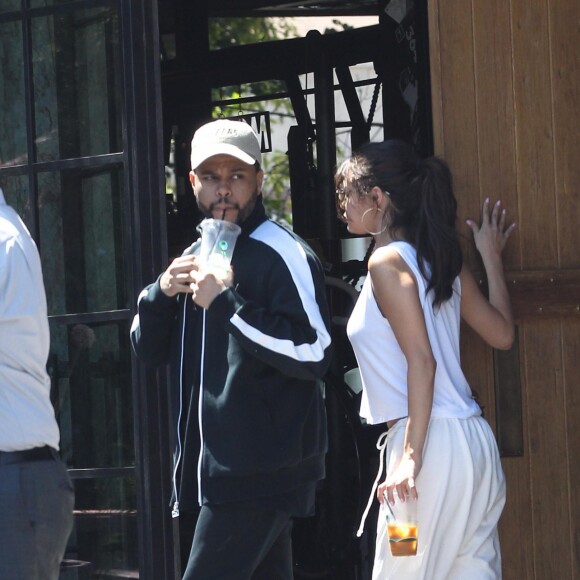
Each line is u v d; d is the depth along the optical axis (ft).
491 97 44.32
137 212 45.14
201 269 34.96
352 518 60.39
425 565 34.65
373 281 35.35
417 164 36.47
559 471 44.14
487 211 43.86
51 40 46.44
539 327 44.14
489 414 44.06
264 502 35.78
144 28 45.29
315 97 68.49
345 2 84.64
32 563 34.45
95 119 45.98
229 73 78.18
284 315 35.55
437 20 44.45
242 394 35.50
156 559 44.70
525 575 44.06
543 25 44.39
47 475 34.68
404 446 34.19
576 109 44.32
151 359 38.55
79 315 45.93
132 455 45.29
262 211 37.86
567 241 44.27
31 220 46.55
